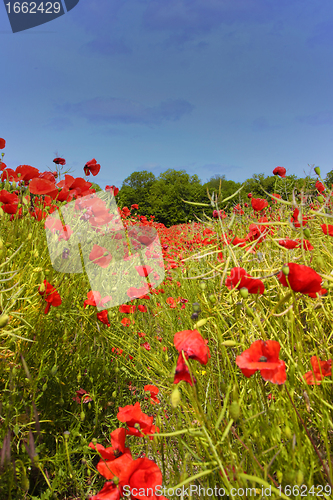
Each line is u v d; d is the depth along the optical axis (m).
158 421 1.26
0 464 0.90
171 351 2.23
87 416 1.61
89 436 1.48
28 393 1.33
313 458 0.91
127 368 1.97
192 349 0.88
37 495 1.27
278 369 0.86
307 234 1.29
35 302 1.57
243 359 0.88
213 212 1.69
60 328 1.69
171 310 2.58
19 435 1.28
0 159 2.71
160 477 0.86
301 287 0.98
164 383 1.68
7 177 2.62
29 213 2.43
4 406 1.16
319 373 1.02
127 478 0.85
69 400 1.58
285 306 1.34
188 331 0.93
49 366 1.51
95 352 1.92
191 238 4.24
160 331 2.60
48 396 1.46
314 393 0.98
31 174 2.56
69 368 1.65
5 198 2.33
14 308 1.47
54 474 1.30
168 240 5.34
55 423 1.48
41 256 1.91
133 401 1.95
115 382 1.89
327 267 1.61
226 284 1.14
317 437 1.08
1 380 1.30
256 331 1.36
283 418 0.90
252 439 1.02
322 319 1.57
